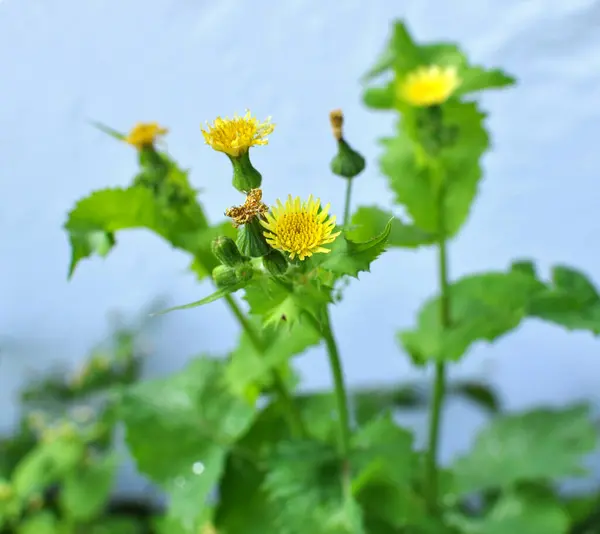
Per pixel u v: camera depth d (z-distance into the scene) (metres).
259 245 0.26
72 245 0.31
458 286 0.35
